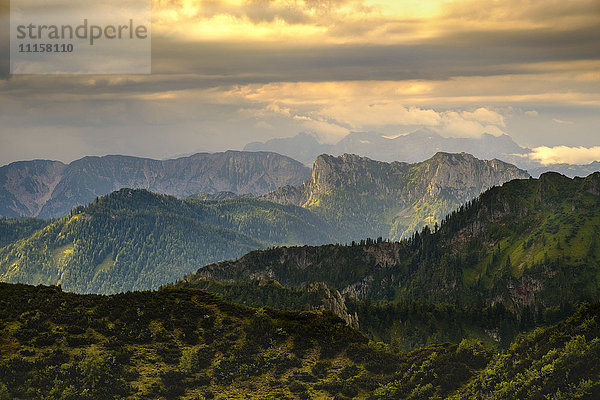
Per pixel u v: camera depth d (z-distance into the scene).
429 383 162.75
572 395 132.25
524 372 149.62
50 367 160.12
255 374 170.62
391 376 172.50
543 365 147.38
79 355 168.75
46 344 172.12
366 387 167.25
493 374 156.25
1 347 168.12
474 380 160.88
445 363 170.50
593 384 132.50
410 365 177.12
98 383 156.12
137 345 179.50
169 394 157.62
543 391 138.25
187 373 168.38
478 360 171.50
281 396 159.75
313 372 172.75
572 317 165.25
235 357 176.50
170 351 178.00
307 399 158.62
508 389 145.00
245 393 161.50
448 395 157.25
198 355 175.88
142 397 154.62
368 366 176.38
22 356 165.12
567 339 155.00
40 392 149.75
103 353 171.25
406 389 163.38
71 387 151.50
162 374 165.50
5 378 153.88
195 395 159.00
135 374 164.00
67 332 179.62
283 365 175.00
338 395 161.00
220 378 167.12
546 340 160.75
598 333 150.00
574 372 138.25
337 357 181.50
